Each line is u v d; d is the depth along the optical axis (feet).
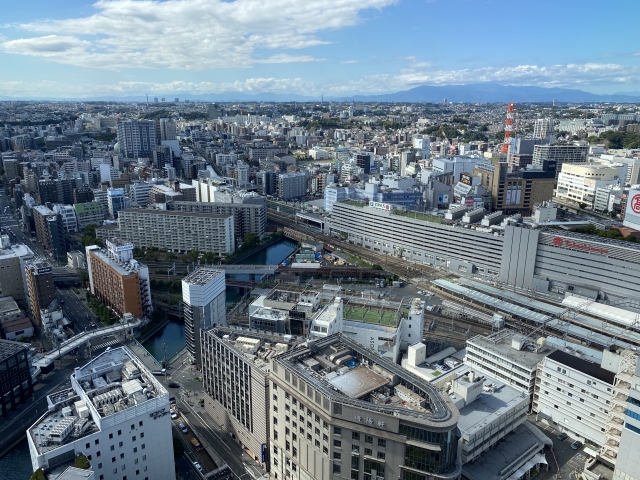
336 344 584.81
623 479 537.65
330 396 474.90
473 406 603.26
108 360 638.94
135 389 570.46
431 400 469.16
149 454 561.02
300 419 527.81
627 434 529.45
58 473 482.69
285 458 574.15
